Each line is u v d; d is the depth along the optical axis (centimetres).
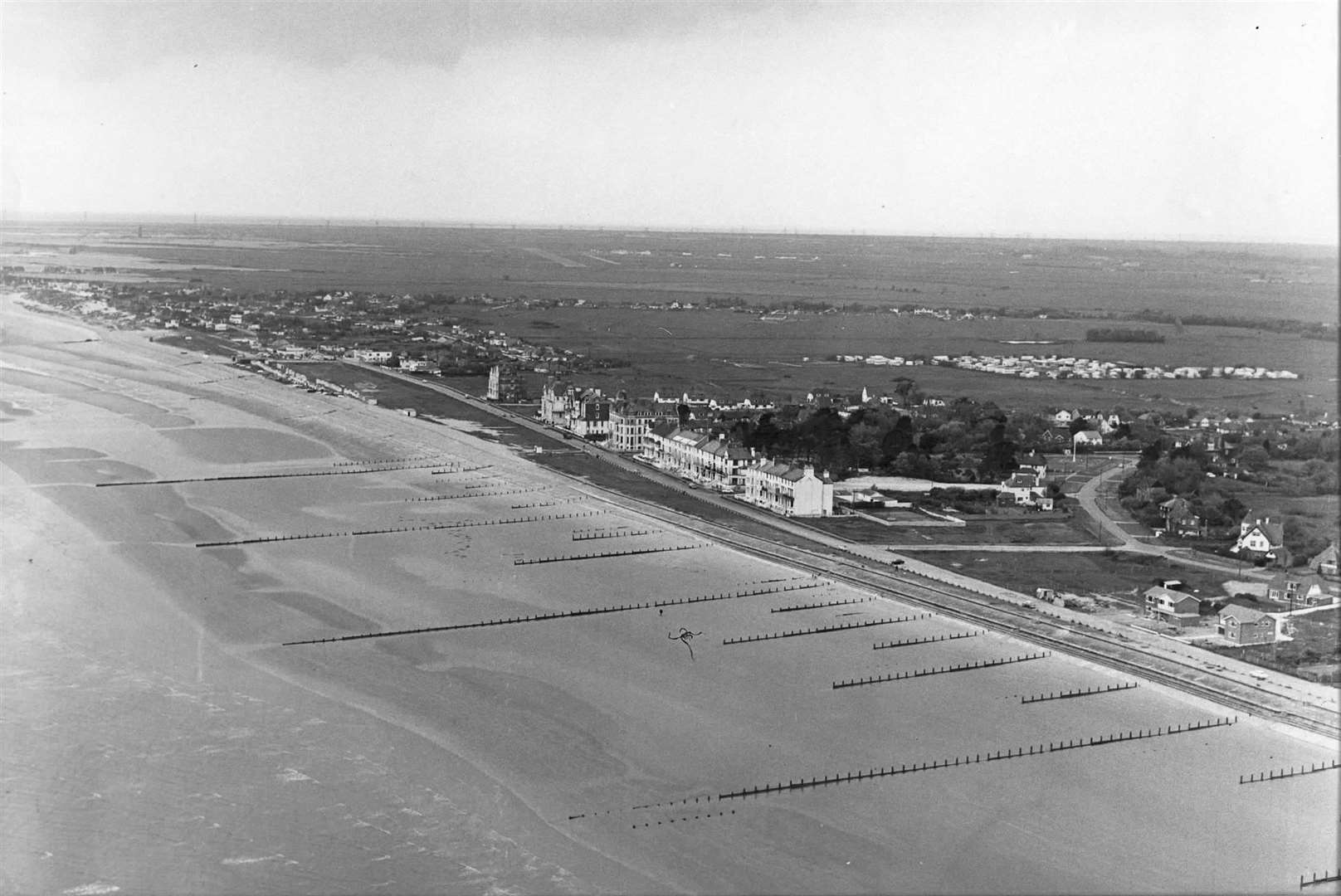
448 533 18288
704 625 14238
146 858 9169
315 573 16138
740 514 19875
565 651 13312
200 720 11469
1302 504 19425
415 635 13800
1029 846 9419
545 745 11031
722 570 16462
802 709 11831
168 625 14050
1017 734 11375
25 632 13688
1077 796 10194
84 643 13412
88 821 9662
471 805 9975
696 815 9838
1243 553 17662
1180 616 14875
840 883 8900
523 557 17012
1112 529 19200
